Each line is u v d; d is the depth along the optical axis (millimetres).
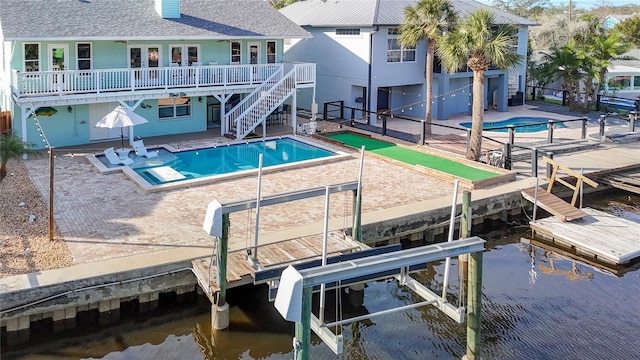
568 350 12359
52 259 13852
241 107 29156
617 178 23031
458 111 37250
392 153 25656
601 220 19203
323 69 36000
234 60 30703
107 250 14492
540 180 21641
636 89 43969
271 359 12156
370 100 33406
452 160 24328
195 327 13312
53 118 25797
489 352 12234
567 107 39188
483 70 23312
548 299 14625
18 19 24500
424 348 12359
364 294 14844
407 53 34344
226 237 12594
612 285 15461
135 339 12789
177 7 28641
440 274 15961
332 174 22141
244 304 14062
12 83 24203
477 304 11414
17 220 16438
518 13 85938
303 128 29719
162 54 28422
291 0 57375
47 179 20656
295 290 9016
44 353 12156
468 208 15023
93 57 26547
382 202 18859
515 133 30625
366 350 12273
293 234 15852
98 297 12984
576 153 26578
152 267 13453
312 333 12664
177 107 29156
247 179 21422
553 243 18344
